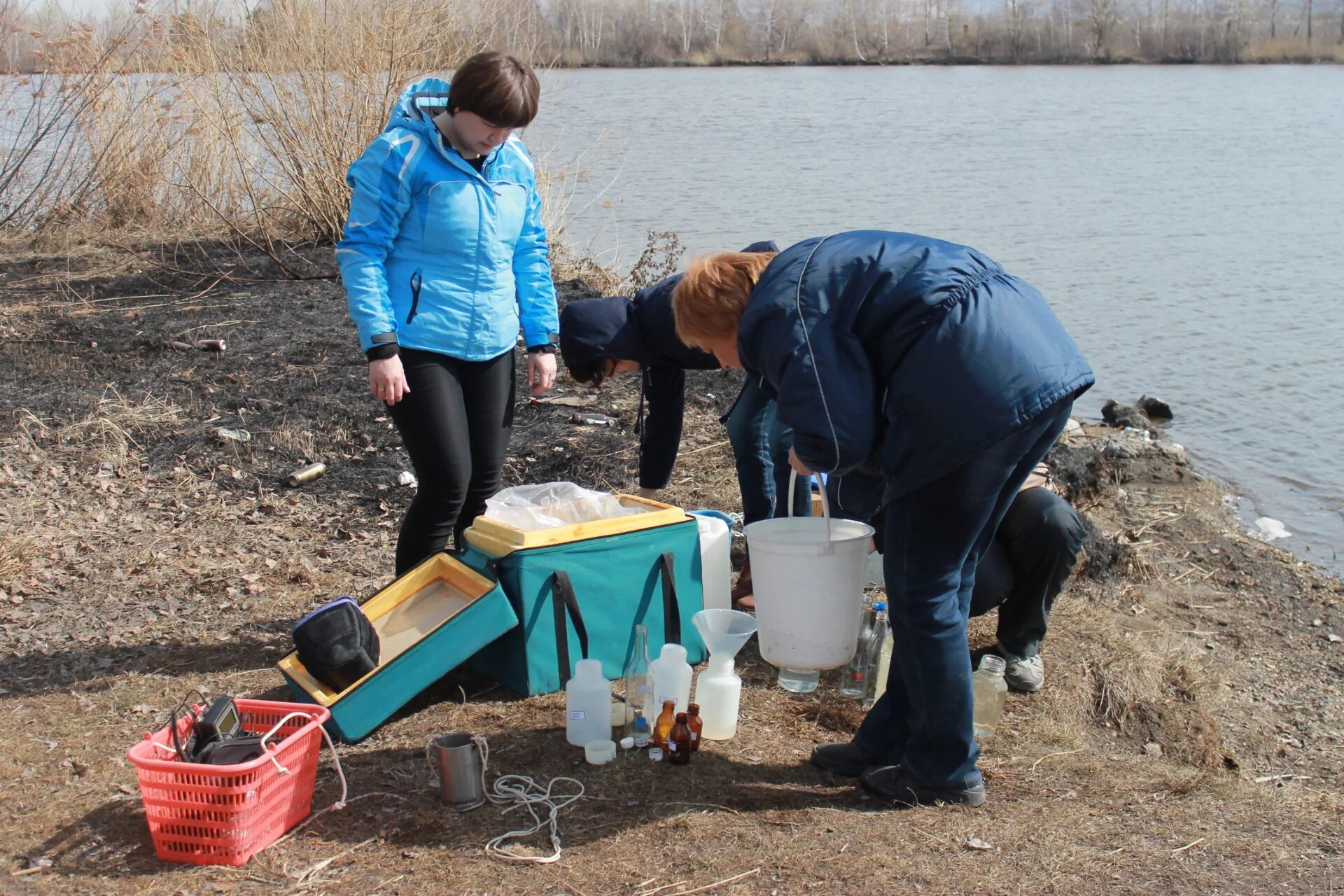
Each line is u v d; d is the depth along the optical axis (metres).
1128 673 4.36
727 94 44.94
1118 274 13.95
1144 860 2.97
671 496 5.88
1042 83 56.50
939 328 2.83
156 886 2.81
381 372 3.62
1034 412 2.81
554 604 3.77
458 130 3.66
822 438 2.84
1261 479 7.73
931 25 81.88
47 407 6.80
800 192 19.06
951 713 3.11
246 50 10.73
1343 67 72.12
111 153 12.12
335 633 3.55
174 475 5.95
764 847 3.00
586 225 15.02
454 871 2.89
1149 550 6.18
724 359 3.32
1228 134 31.78
